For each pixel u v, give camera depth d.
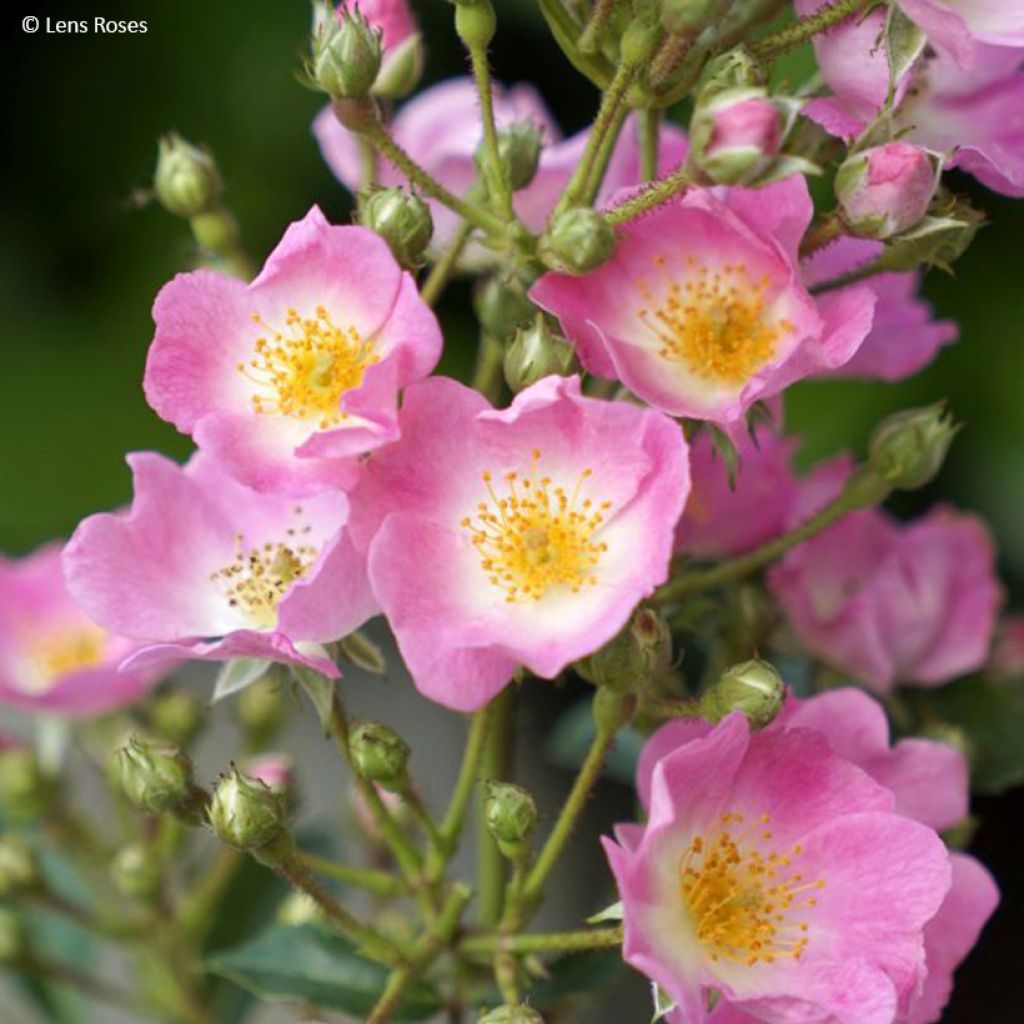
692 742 0.65
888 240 0.67
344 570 0.65
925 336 0.73
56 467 1.00
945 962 0.68
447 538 0.66
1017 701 0.76
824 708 0.68
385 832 0.69
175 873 0.80
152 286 1.03
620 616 0.65
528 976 0.70
